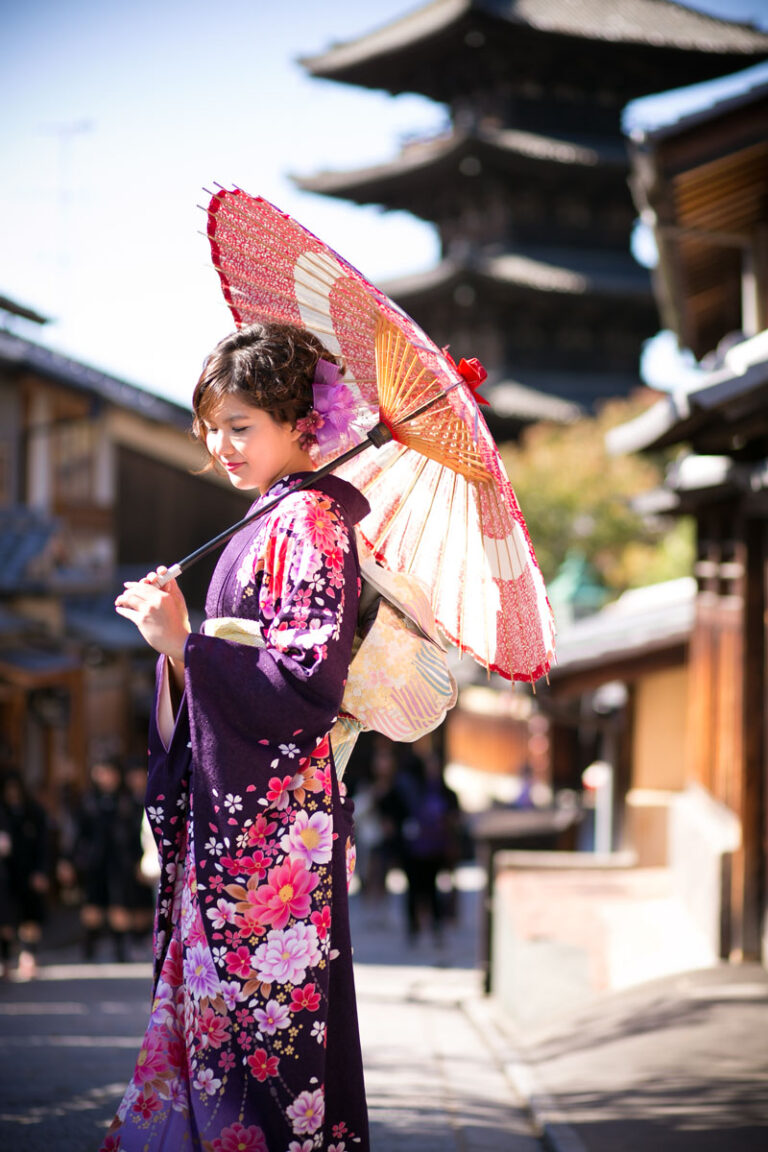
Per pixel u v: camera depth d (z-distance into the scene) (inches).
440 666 94.3
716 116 292.2
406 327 86.7
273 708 82.1
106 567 889.5
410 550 101.3
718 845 323.3
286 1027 85.4
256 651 83.0
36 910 430.0
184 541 947.3
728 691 344.2
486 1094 200.5
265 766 83.5
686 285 434.9
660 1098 184.7
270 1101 85.4
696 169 300.8
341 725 93.1
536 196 1712.6
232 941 84.8
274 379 89.2
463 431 92.2
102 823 471.2
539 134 1732.3
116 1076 193.9
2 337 451.2
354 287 92.0
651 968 305.6
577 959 315.0
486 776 1323.8
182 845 89.5
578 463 1223.5
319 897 86.5
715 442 314.0
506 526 94.5
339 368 93.4
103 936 540.7
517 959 314.2
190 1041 86.6
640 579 1136.8
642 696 496.4
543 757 1084.5
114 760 479.8
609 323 1708.9
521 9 1681.8
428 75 1782.7
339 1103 89.0
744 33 1731.1
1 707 637.9
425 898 526.6
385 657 92.7
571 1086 194.9
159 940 89.9
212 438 91.8
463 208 1765.5
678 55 1688.0
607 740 588.1
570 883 438.0
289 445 92.0
